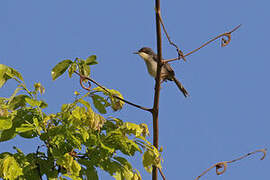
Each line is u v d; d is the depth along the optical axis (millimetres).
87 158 7469
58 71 7750
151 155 7020
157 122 7828
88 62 7844
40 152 7371
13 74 7461
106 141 7328
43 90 7574
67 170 6750
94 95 7949
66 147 7285
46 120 7148
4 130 7277
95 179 7293
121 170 7387
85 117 6988
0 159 6730
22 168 6879
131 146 7461
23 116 7461
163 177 7453
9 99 7391
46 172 7141
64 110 7285
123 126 7273
